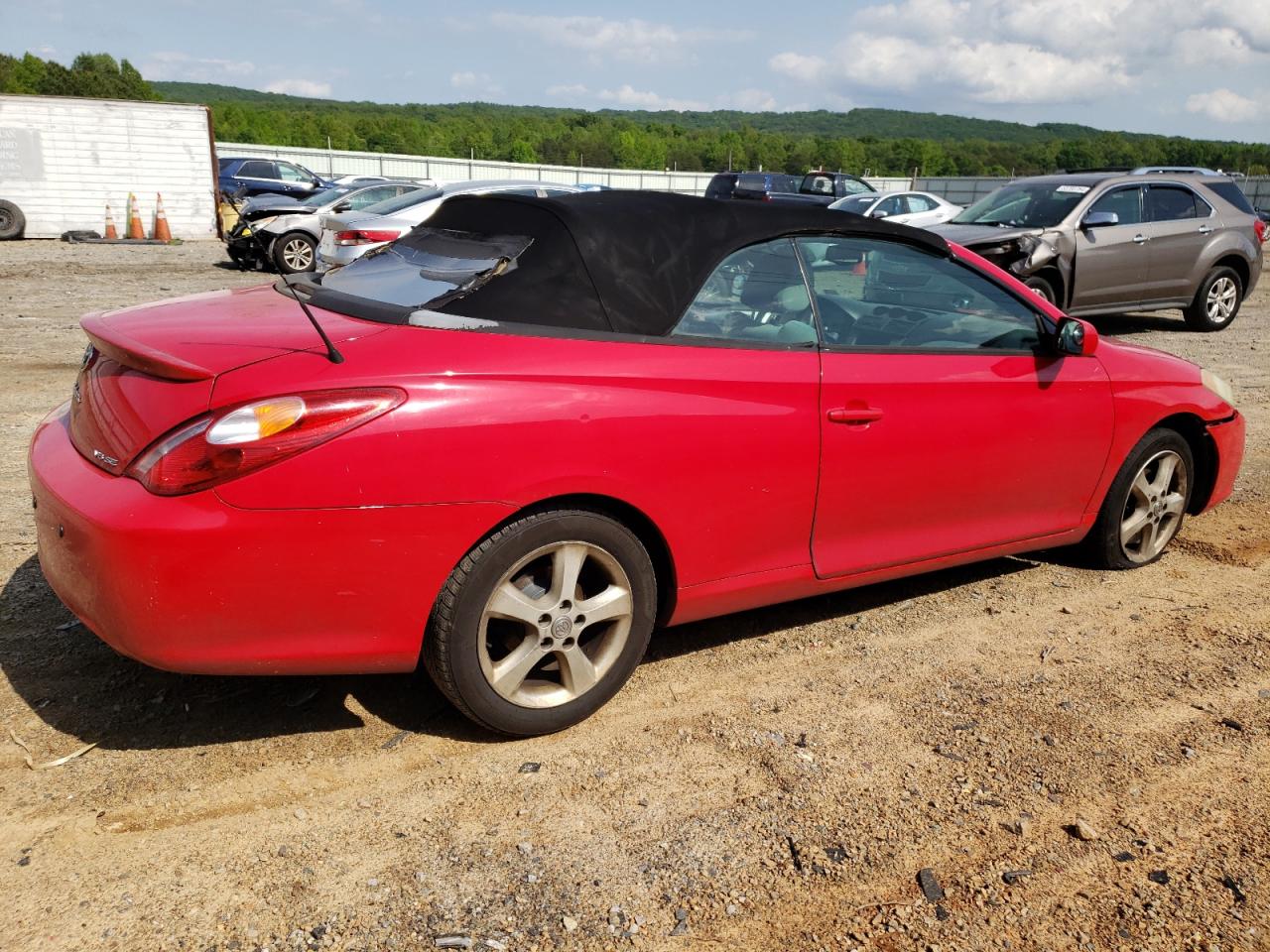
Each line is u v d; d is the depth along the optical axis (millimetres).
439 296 2867
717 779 2799
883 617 3949
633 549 2945
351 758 2811
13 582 3764
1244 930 2307
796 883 2402
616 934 2209
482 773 2777
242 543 2385
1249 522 5172
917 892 2391
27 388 7016
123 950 2084
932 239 3686
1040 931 2285
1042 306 3941
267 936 2145
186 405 2443
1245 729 3188
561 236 2943
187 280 14391
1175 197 11078
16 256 16812
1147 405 4207
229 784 2658
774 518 3227
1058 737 3098
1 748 2756
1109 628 3908
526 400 2672
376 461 2475
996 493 3818
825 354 3295
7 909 2176
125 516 2363
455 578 2654
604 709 3152
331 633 2549
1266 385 8523
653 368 2908
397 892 2299
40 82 122500
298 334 2676
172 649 2422
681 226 3129
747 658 3543
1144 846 2592
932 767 2908
